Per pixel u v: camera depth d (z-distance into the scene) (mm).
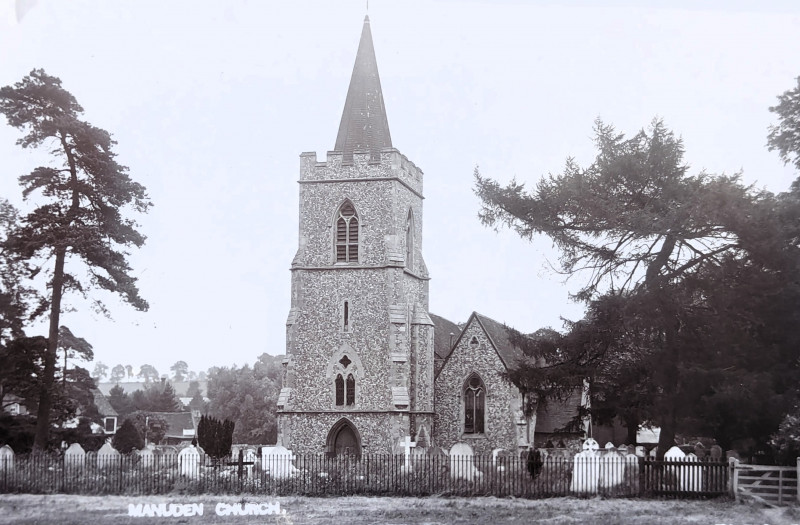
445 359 54156
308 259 53594
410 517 28172
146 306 48562
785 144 39375
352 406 51594
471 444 52562
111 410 90125
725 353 35875
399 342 51688
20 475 35188
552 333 39844
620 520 27344
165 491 34406
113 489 34438
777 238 34250
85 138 46406
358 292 52688
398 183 53719
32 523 26875
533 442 53250
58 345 51219
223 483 34844
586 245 39000
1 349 44250
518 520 27484
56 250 45281
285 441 52000
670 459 34219
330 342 52500
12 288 45438
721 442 41750
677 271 37000
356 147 55031
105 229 47469
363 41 57688
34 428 47438
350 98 56531
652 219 35562
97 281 47344
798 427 35438
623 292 38719
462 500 32500
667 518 27828
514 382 38656
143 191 48281
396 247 52875
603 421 39625
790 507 30312
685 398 36344
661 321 36094
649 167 37344
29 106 46438
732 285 35812
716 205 34656
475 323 53781
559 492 33344
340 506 30906
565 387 37719
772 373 34594
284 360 52906
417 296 56594
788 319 34812
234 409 110938
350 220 53625
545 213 38750
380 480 34750
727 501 31578
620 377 38531
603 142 38969
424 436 52594
